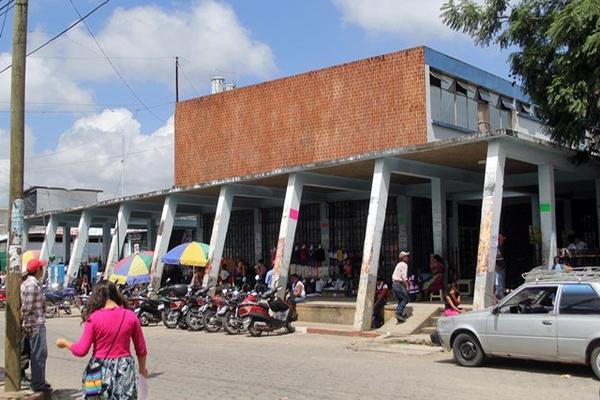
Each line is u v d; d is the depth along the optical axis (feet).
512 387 30.76
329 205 82.28
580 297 33.53
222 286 66.08
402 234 75.10
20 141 31.48
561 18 46.39
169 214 79.92
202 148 95.96
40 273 31.68
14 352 30.45
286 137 85.05
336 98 79.66
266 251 90.07
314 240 83.51
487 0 55.16
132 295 71.20
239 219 94.63
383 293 56.18
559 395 28.81
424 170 60.23
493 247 48.03
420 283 66.90
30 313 30.50
